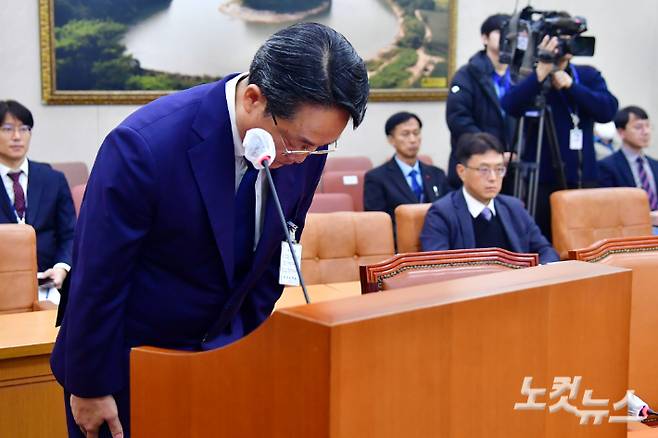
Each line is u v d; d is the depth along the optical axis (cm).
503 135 456
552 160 410
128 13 579
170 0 588
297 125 133
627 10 736
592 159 427
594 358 116
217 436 107
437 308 98
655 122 751
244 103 140
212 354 106
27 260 288
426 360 97
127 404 156
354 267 333
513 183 423
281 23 619
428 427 98
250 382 101
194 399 110
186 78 598
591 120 424
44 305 284
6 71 555
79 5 566
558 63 396
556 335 110
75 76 570
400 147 483
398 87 662
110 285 145
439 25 667
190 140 144
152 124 144
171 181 143
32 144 566
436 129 680
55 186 383
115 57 579
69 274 161
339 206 427
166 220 145
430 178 491
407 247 347
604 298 116
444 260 183
